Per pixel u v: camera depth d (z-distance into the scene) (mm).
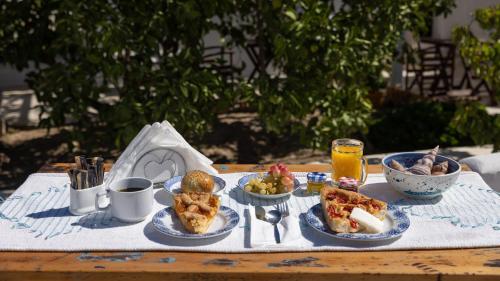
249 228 1659
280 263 1439
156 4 3707
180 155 2049
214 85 3963
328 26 3844
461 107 4578
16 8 4148
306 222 1702
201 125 3975
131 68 3908
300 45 3740
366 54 4219
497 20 4223
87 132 4336
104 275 1396
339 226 1581
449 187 1856
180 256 1482
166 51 4191
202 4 3785
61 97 4004
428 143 5246
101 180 1792
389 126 5516
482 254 1502
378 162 4066
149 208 1693
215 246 1532
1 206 1811
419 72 7059
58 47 3789
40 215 1740
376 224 1586
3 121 5785
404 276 1390
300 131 4375
